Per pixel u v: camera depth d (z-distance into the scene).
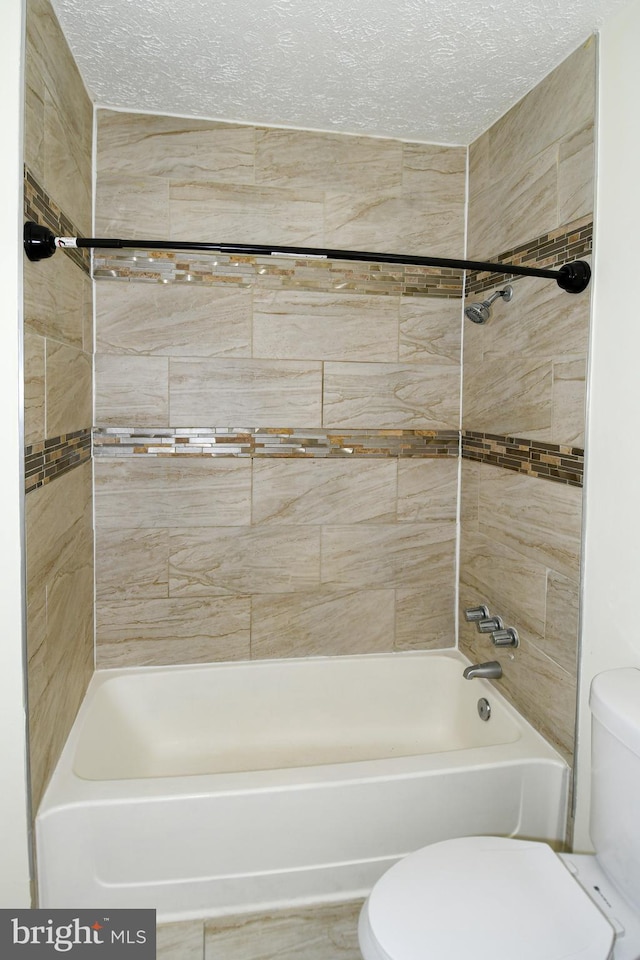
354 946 1.69
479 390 2.31
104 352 2.18
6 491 1.37
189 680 2.33
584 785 1.72
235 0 1.52
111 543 2.27
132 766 2.20
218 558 2.34
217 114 2.16
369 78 1.89
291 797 1.66
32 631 1.47
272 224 2.25
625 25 1.52
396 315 2.37
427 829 1.75
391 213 2.33
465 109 2.09
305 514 2.38
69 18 1.61
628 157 1.51
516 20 1.59
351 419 2.38
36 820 1.52
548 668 1.88
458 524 2.51
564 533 1.79
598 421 1.63
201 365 2.25
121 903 1.61
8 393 1.36
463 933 1.20
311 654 2.45
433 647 2.55
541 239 1.88
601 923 1.24
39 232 1.38
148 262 2.18
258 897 1.68
